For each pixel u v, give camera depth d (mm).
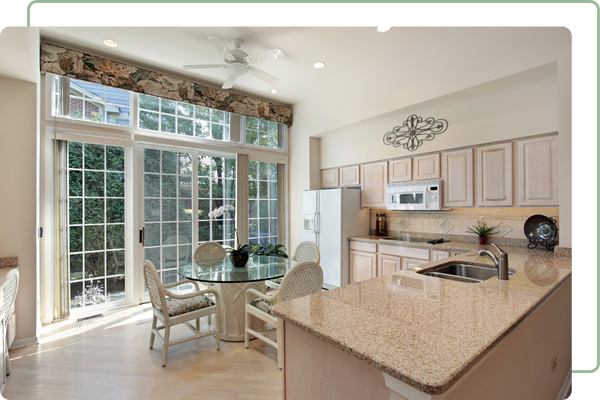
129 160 3676
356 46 3244
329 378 1103
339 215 4164
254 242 4855
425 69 3242
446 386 697
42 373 2199
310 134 4801
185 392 1990
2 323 1981
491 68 2760
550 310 1692
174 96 3861
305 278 2250
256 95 4699
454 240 3578
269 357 2467
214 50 3242
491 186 3000
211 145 4312
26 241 2623
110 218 3549
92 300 3439
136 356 2457
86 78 3215
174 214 3994
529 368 1403
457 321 1096
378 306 1276
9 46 2057
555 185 2596
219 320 2604
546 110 2625
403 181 3799
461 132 3201
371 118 3906
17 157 2596
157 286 2275
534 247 2807
